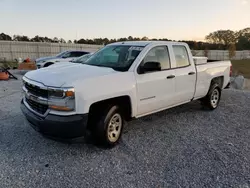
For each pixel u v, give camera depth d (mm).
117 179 2955
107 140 3717
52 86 3256
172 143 4074
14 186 2764
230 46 65500
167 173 3115
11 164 3248
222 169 3230
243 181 2947
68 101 3209
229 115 5832
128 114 4082
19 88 9148
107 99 3637
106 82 3586
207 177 3031
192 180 2959
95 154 3605
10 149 3689
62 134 3283
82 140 3746
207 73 5742
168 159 3498
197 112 6020
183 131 4668
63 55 15492
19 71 16172
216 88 6191
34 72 3922
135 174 3076
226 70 6555
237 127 4977
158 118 5453
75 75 3518
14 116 5320
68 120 3209
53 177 2967
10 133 4320
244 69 35344
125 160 3441
